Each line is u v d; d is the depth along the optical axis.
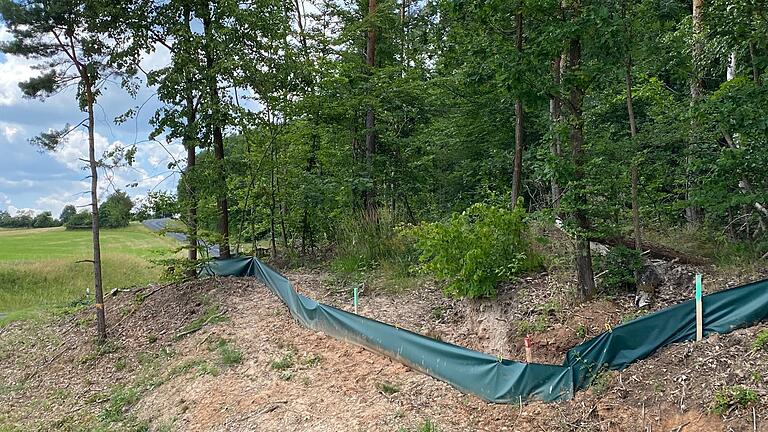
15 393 10.29
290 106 12.60
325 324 8.65
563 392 5.61
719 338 5.47
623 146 6.92
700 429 4.70
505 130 13.05
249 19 11.87
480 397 6.14
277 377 7.78
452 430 5.70
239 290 11.64
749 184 7.28
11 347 12.73
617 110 9.76
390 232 12.23
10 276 21.31
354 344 8.02
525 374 5.80
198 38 11.71
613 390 5.43
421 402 6.34
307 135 13.60
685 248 7.97
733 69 8.18
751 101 6.73
